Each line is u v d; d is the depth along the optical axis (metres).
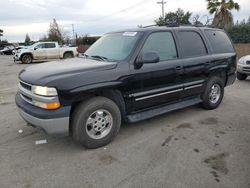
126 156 3.72
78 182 3.12
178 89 4.91
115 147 4.00
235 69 6.30
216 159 3.60
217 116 5.39
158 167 3.42
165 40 4.73
